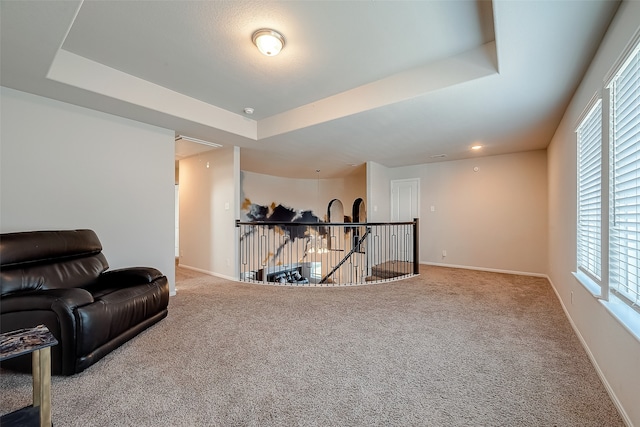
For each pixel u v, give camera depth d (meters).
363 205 7.92
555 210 3.99
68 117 2.93
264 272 7.05
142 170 3.53
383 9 1.94
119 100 2.83
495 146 4.80
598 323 1.98
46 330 1.47
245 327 2.72
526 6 1.62
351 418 1.52
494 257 5.51
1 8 1.58
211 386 1.79
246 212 7.18
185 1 1.87
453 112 3.19
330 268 8.24
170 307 3.31
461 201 5.90
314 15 2.00
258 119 4.20
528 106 3.05
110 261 3.26
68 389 1.75
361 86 3.12
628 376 1.49
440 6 1.92
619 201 1.74
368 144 4.60
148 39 2.29
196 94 3.33
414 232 5.17
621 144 1.71
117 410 1.57
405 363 2.08
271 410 1.58
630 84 1.60
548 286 4.32
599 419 1.52
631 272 1.63
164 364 2.04
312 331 2.63
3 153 2.56
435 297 3.75
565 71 2.34
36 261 2.34
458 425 1.47
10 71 2.29
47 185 2.80
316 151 5.10
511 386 1.80
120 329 2.25
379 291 4.06
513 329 2.69
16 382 1.81
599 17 1.71
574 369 2.00
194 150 5.01
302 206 8.59
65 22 1.72
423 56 2.56
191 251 5.59
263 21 2.06
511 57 2.15
